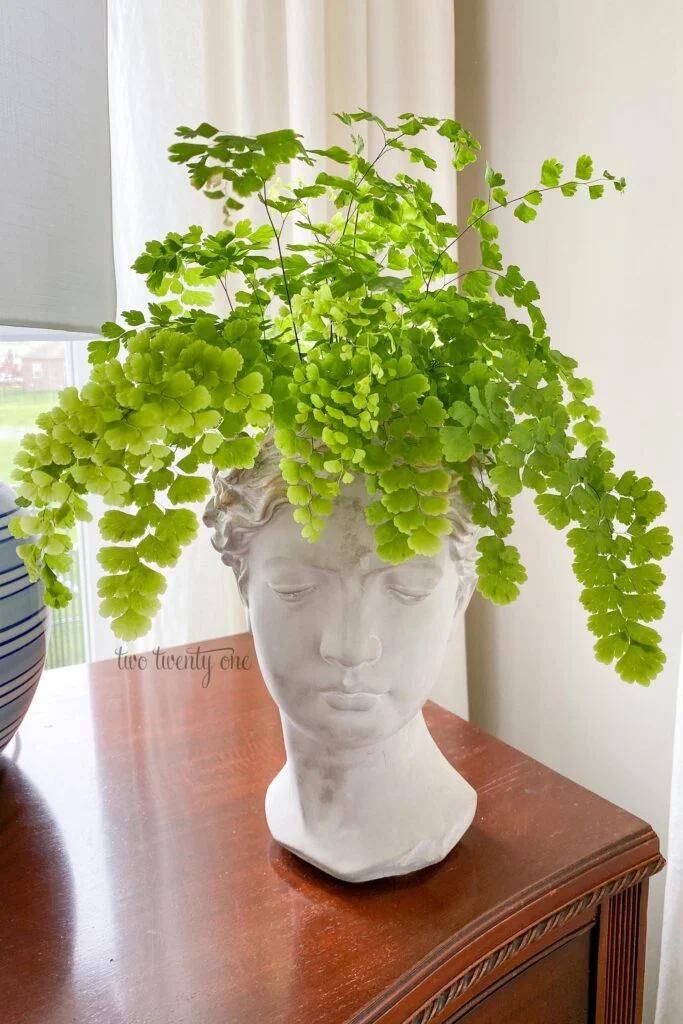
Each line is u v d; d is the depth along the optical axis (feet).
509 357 1.52
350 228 2.05
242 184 1.42
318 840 1.98
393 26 3.76
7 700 2.14
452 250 4.21
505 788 2.40
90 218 1.92
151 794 2.35
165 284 1.81
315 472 1.56
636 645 1.53
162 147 3.33
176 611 3.63
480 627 4.35
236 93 3.47
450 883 1.96
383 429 1.53
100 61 1.96
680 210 3.00
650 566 1.55
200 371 1.41
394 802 1.97
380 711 1.84
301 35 3.32
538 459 1.48
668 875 2.73
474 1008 1.86
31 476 1.49
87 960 1.73
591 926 2.10
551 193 3.57
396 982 1.65
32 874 2.01
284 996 1.62
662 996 2.77
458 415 1.44
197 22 3.32
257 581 1.83
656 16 3.00
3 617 2.05
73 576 4.07
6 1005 1.61
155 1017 1.58
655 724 3.36
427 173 3.76
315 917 1.85
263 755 2.56
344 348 1.50
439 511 1.47
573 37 3.38
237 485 1.75
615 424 3.38
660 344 3.14
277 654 1.82
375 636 1.77
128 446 1.35
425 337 1.64
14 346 3.80
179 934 1.80
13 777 2.44
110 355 1.57
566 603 3.75
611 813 2.27
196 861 2.06
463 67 4.07
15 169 1.66
